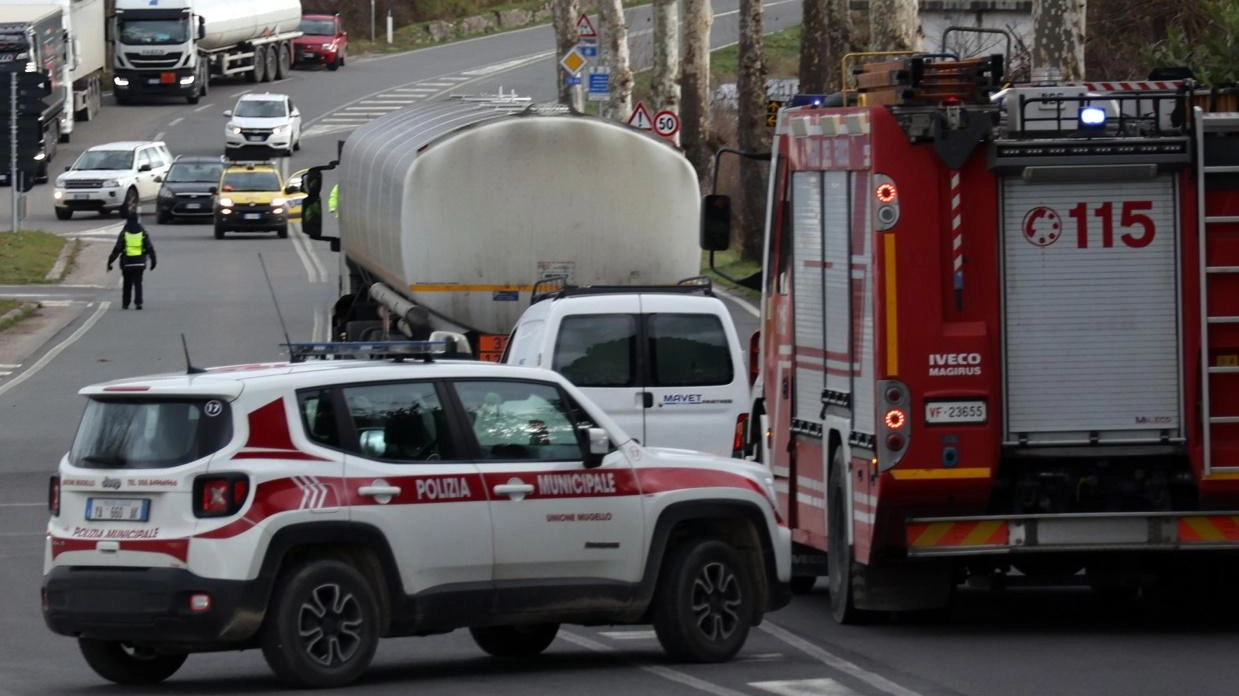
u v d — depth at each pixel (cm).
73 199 15975
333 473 2923
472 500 3039
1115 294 3416
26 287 11794
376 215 6034
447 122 5722
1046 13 6156
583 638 3656
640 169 5381
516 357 4869
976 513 3425
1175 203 3419
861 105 3647
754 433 4425
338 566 2923
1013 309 3397
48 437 6819
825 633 3622
